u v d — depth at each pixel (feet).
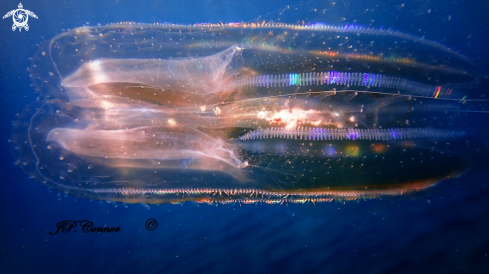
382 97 0.29
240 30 0.31
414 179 0.33
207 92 0.30
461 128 0.30
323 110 0.30
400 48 0.29
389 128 0.30
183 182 0.33
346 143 0.30
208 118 0.30
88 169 0.31
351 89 0.29
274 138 0.31
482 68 0.30
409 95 0.29
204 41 0.30
